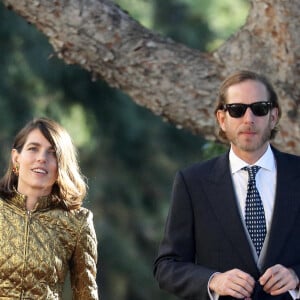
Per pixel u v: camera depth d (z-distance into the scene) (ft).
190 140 164.04
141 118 158.30
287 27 59.77
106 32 61.67
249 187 52.65
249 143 51.90
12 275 52.54
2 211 53.31
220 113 52.90
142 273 153.58
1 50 139.74
